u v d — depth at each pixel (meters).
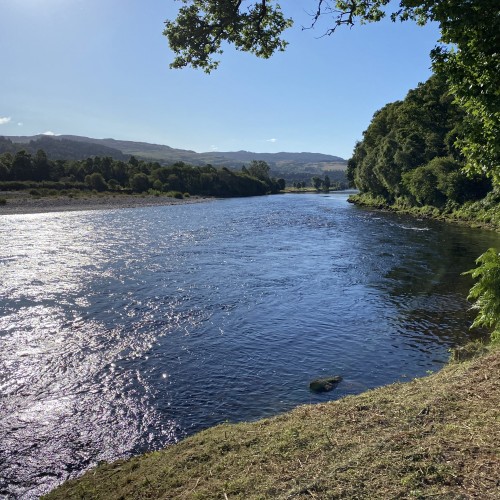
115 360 11.92
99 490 5.86
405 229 39.34
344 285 19.52
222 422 8.86
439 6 5.55
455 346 12.45
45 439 8.35
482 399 5.75
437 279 20.41
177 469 5.75
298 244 31.17
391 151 63.75
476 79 6.23
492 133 6.49
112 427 8.77
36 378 10.86
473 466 4.26
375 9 6.98
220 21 7.41
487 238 32.75
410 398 6.42
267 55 8.23
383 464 4.49
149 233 37.69
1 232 37.69
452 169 48.72
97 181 96.19
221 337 13.52
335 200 93.50
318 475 4.55
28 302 17.19
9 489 6.95
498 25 5.35
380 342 12.95
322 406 6.98
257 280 20.58
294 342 13.06
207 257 26.42
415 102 58.84
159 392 10.17
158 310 16.22
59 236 35.50
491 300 9.33
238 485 4.78
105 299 17.62
